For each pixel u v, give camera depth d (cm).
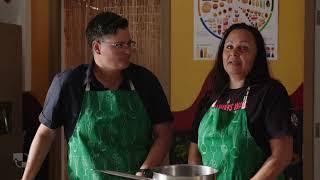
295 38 287
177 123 296
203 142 173
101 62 165
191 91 294
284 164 154
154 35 302
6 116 298
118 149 171
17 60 302
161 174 130
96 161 171
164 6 294
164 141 174
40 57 321
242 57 165
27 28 321
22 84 315
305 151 289
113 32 158
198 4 291
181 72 295
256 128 161
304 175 290
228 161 163
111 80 175
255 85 165
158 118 176
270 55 289
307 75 286
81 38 317
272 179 153
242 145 161
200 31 292
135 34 306
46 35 319
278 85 162
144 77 177
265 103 159
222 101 173
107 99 172
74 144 174
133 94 173
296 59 288
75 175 175
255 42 167
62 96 172
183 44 293
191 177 127
